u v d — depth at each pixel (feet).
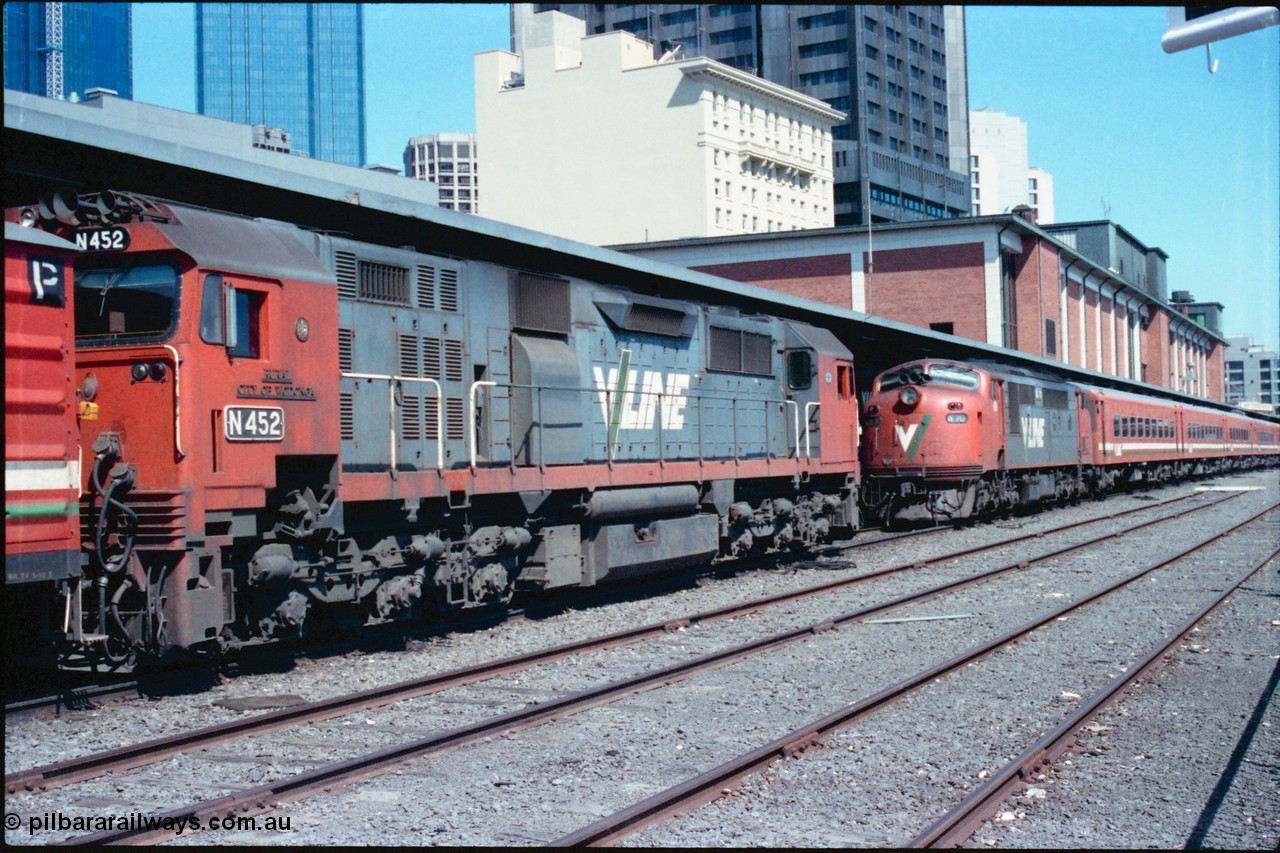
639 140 291.79
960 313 169.27
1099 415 128.57
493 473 44.50
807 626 44.42
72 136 29.68
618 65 294.25
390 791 24.23
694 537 58.08
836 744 28.12
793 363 69.82
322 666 37.35
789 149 329.52
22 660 32.09
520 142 304.91
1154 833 22.17
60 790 24.11
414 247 44.06
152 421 31.71
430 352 42.65
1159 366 273.13
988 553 72.79
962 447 85.35
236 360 32.83
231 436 32.40
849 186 358.02
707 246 185.26
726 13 381.60
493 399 46.03
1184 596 54.08
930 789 24.72
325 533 36.50
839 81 364.99
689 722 30.40
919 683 34.50
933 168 394.93
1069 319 199.93
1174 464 175.22
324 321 36.01
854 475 76.07
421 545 40.78
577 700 31.78
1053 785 25.17
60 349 29.35
